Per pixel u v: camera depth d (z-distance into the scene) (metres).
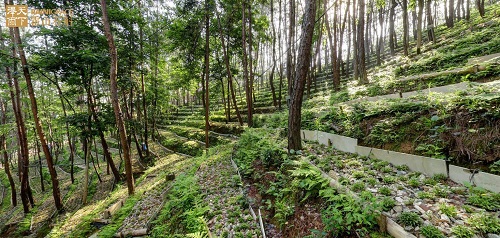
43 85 17.36
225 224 4.50
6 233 10.71
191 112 30.98
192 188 6.23
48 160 11.28
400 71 10.49
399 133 4.79
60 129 16.73
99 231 6.48
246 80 14.57
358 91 9.70
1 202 16.94
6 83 12.71
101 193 12.69
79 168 21.23
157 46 18.09
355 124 6.11
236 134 16.09
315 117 8.49
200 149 15.76
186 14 15.51
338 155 5.53
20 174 17.72
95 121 11.81
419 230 2.50
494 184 2.94
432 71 8.53
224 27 17.06
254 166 6.79
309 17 5.39
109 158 13.84
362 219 2.86
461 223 2.51
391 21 18.77
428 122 4.36
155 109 20.83
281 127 9.83
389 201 3.03
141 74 16.06
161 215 6.04
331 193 3.46
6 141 18.56
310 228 3.43
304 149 6.15
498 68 5.30
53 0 10.23
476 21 13.77
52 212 11.80
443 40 13.71
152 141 22.33
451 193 3.13
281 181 4.95
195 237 4.01
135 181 12.52
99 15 11.33
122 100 17.34
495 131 3.33
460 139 3.68
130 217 6.86
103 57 10.36
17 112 12.55
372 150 4.92
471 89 4.54
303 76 5.72
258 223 4.26
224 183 6.55
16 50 11.02
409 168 4.12
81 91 11.91
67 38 9.89
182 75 19.56
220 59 20.06
